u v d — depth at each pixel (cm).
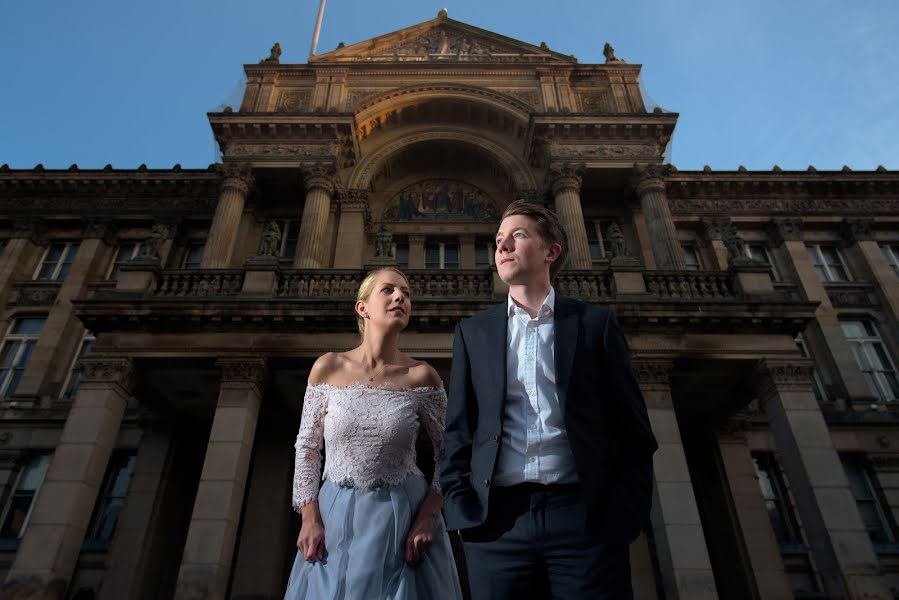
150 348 1337
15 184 2255
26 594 1019
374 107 2273
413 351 1355
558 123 2111
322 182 1980
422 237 2203
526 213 334
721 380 1477
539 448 268
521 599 250
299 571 287
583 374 275
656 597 1221
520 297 320
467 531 262
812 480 1191
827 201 2358
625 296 1457
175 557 1538
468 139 2320
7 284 2064
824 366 1989
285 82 2383
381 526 284
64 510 1109
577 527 243
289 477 1559
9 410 1788
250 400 1277
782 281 2186
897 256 2273
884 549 1631
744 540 1505
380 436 308
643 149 2111
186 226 2227
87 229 2180
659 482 1199
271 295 1445
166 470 1548
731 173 2331
